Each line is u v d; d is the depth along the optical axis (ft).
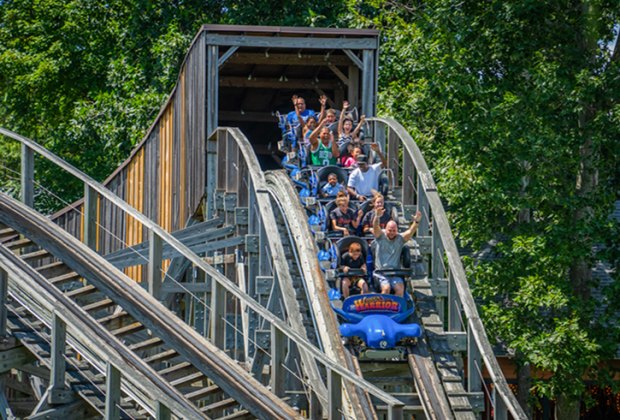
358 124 77.05
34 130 146.92
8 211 57.62
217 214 78.38
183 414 42.70
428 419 54.03
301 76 97.25
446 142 93.25
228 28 80.84
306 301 62.03
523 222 88.38
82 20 138.62
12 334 50.85
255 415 51.37
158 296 56.18
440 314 63.21
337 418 49.49
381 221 63.98
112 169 134.92
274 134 113.80
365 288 59.16
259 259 65.62
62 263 57.00
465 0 90.38
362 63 84.07
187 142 83.41
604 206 86.99
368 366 57.62
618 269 86.63
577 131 86.48
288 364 57.82
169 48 121.80
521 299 82.17
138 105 123.03
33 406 63.98
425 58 90.33
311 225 65.77
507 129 85.61
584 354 81.25
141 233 91.86
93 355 49.39
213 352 53.98
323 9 127.13
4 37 142.92
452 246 60.03
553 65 84.12
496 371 53.88
